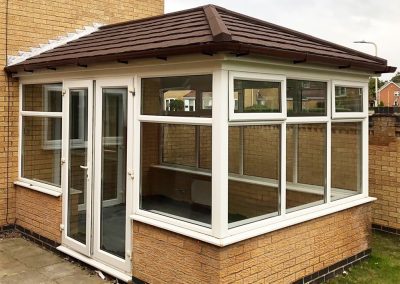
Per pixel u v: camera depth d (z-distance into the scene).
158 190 4.95
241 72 4.37
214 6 5.66
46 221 6.62
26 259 6.11
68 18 7.90
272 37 4.95
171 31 5.05
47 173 6.78
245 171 4.59
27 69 6.55
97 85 5.60
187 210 4.66
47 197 6.59
